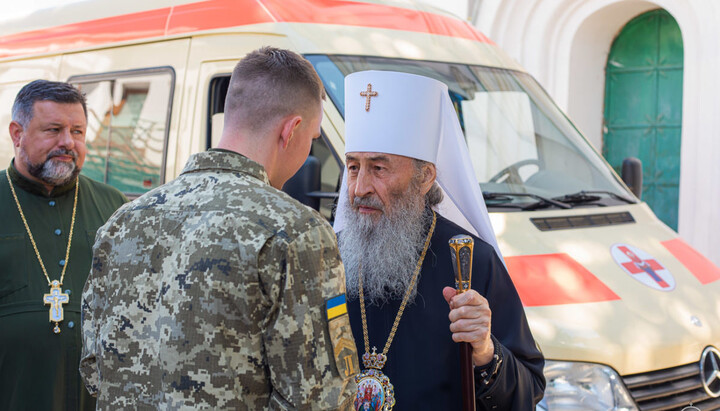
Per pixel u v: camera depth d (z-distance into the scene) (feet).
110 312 6.05
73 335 9.52
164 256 5.92
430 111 7.66
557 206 12.41
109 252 6.25
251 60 6.42
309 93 6.48
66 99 9.64
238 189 5.98
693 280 11.53
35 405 9.23
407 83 7.54
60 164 9.59
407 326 7.36
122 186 15.01
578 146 14.21
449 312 7.36
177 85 14.14
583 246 11.44
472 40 14.76
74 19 16.84
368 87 7.63
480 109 13.30
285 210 5.89
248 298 5.64
